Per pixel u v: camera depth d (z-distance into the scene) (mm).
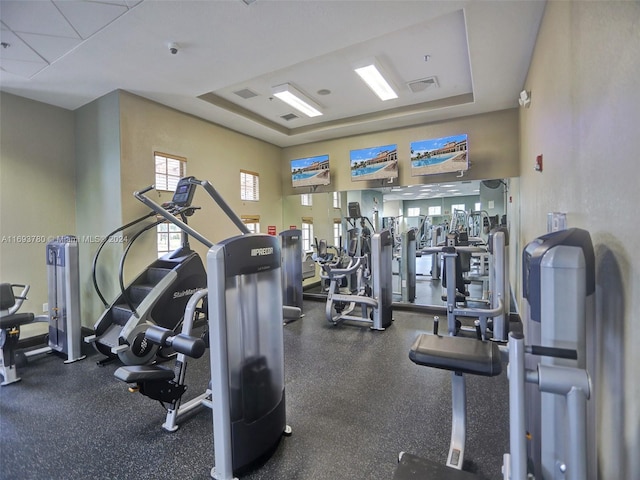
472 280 5336
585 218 1552
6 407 2676
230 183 5613
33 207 4156
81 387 3021
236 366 1854
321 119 5625
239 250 1863
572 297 1176
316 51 3188
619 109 1155
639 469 1067
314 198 6527
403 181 5668
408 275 5789
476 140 5090
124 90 4020
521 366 1044
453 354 1758
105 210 4176
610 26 1227
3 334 3064
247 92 4555
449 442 2150
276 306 2146
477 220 5258
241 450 1877
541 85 2699
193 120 4953
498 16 2607
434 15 2646
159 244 4504
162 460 2027
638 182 1026
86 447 2158
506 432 2230
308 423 2387
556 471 1178
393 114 5172
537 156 2895
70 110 4520
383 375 3164
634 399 1096
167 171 4570
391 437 2215
